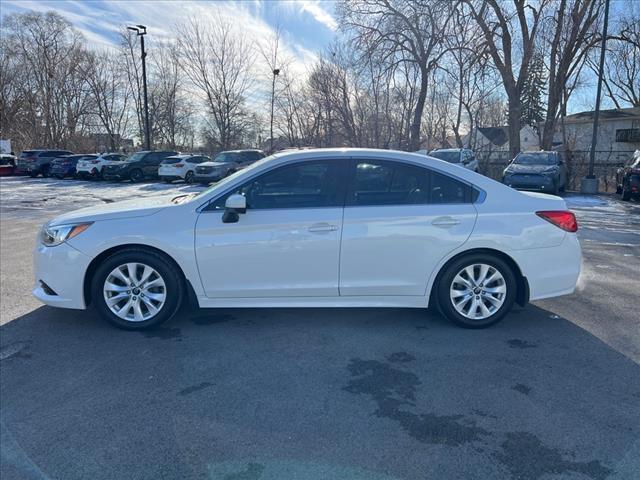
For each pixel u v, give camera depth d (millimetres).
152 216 4094
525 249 4172
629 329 4246
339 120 31203
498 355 3713
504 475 2340
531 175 16078
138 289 4141
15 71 47844
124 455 2496
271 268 4078
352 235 4047
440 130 40562
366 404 2994
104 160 27438
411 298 4203
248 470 2373
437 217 4094
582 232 9750
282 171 4129
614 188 21688
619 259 7074
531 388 3193
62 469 2391
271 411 2910
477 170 20984
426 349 3824
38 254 4160
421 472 2363
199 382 3273
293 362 3588
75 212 4398
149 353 3732
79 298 4102
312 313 4641
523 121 47688
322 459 2457
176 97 43875
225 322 4395
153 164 26625
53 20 46750
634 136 36125
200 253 4043
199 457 2477
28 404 2990
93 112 48969
